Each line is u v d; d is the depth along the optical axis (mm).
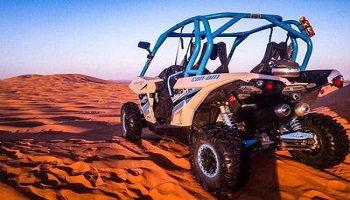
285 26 4203
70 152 4711
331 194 3338
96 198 3135
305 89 3420
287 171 3904
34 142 5531
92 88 28781
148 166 4051
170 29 5059
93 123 8828
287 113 3260
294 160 4328
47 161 4242
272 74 3428
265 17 4211
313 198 3221
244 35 5207
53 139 6289
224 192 3117
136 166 4066
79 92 24188
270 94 3332
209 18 4102
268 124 3592
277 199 3189
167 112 4777
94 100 17797
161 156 4617
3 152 4730
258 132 3637
